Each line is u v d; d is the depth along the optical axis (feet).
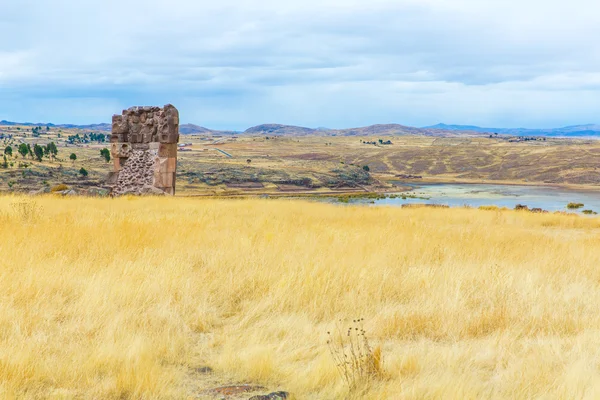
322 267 32.78
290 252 37.99
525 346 22.39
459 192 496.23
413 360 20.15
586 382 17.97
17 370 18.40
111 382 18.40
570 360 20.35
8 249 35.32
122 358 20.01
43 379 18.48
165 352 21.40
